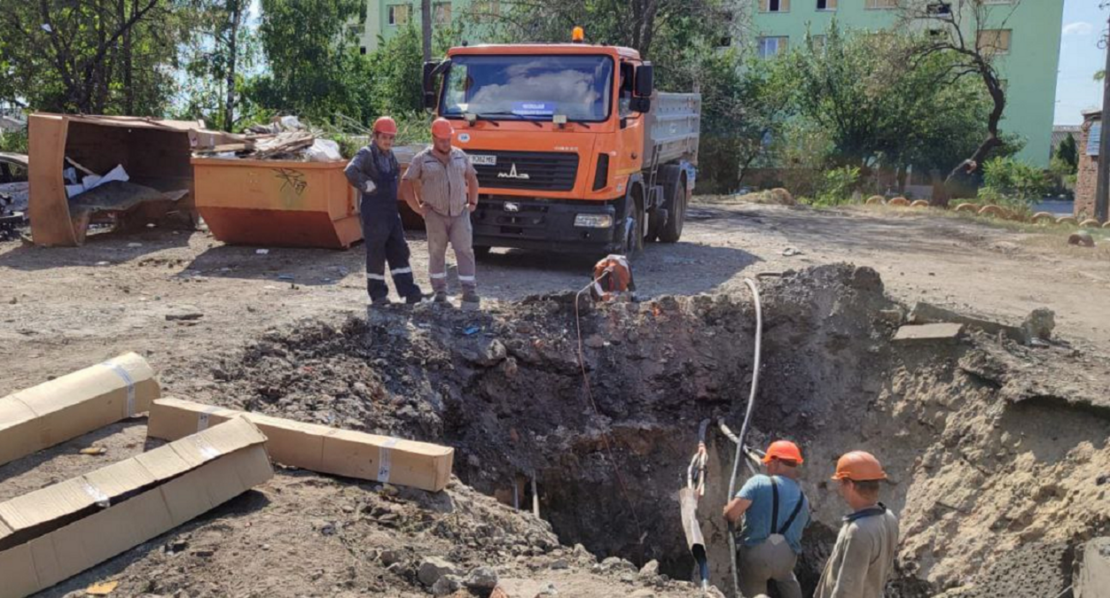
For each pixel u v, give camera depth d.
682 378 9.41
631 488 8.94
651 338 9.53
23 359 7.05
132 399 5.82
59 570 4.12
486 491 7.93
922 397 8.79
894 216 23.16
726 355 9.63
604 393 9.13
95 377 5.72
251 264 12.12
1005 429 7.87
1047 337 9.26
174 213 15.12
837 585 5.14
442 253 9.29
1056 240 17.73
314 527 4.68
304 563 4.32
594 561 5.34
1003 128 47.66
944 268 14.43
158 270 11.61
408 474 5.30
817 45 44.25
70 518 4.29
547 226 11.38
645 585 4.88
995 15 46.19
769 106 40.03
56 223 12.95
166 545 4.43
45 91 26.33
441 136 8.91
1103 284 13.14
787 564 6.35
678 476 9.05
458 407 8.12
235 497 4.95
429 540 4.86
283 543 4.48
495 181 11.48
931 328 9.10
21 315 8.60
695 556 6.58
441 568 4.43
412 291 9.33
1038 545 6.75
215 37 30.39
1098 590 5.71
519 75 11.62
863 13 48.00
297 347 7.75
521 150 11.33
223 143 14.42
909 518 8.20
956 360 8.74
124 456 5.27
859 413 9.20
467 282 9.43
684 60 32.75
